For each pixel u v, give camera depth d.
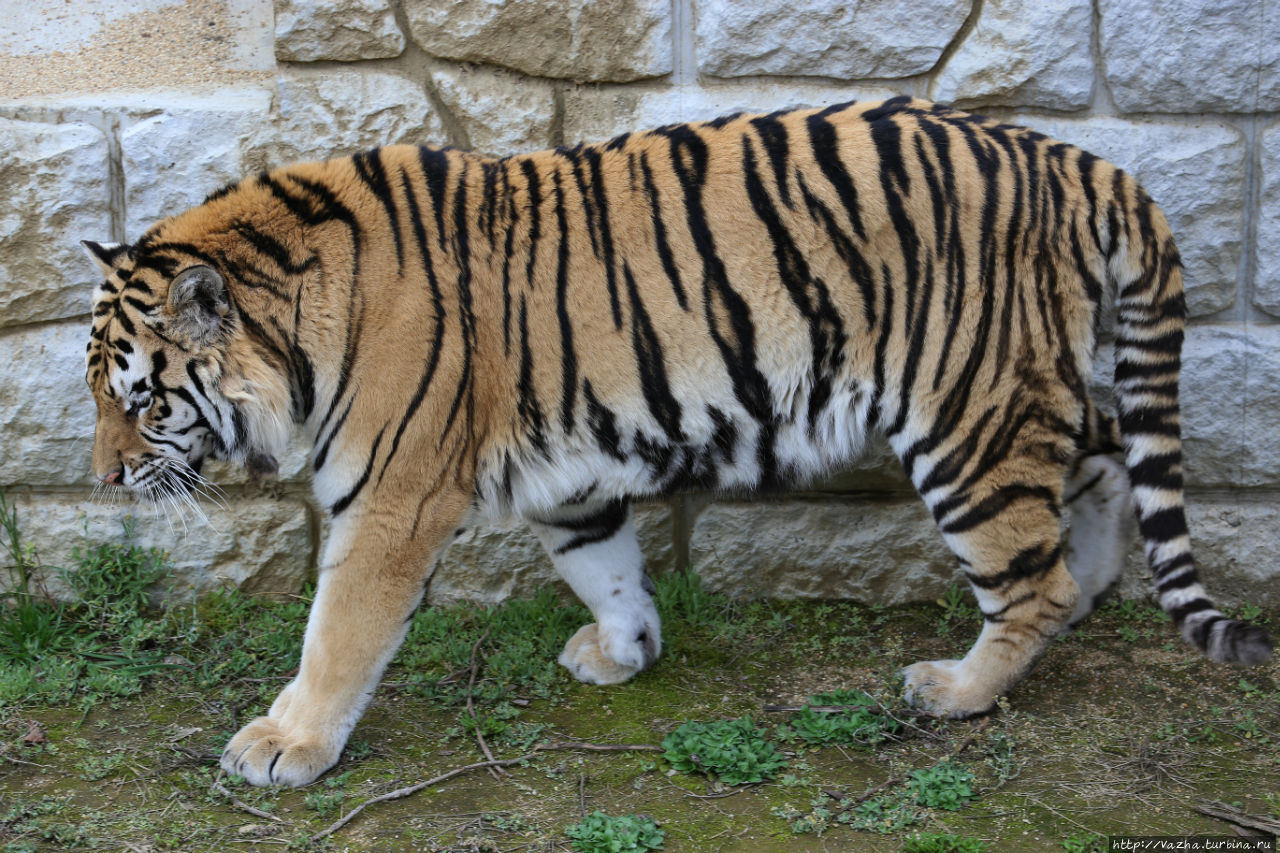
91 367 3.24
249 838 2.89
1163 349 3.33
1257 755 3.24
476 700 3.64
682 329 3.25
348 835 2.90
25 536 4.26
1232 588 4.24
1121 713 3.50
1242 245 4.03
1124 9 3.88
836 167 3.22
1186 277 4.03
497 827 2.93
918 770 3.15
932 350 3.23
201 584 4.31
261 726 3.25
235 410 3.21
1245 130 3.96
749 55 3.97
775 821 2.97
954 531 3.36
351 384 3.16
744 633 4.13
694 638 4.11
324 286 3.17
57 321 4.12
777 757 3.24
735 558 4.33
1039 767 3.20
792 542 4.32
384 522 3.19
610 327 3.25
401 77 4.01
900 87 4.01
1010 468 3.27
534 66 3.98
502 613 4.22
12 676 3.65
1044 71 3.92
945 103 3.99
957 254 3.20
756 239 3.22
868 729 3.34
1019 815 2.97
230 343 3.15
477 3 3.92
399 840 2.88
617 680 3.79
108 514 4.27
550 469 3.36
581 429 3.32
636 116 4.02
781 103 4.00
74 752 3.31
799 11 3.92
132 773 3.20
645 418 3.31
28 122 4.00
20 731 3.41
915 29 3.93
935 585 4.32
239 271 3.17
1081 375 3.30
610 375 3.28
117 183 4.07
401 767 3.25
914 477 3.38
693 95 4.01
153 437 3.21
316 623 3.21
